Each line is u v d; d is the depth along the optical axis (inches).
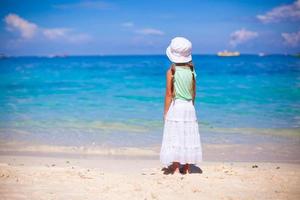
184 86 251.0
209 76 1278.3
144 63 2923.2
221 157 328.2
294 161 312.5
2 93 826.2
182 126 253.6
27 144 375.9
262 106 612.1
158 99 699.4
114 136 411.2
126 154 338.3
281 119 502.3
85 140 393.1
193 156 254.5
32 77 1269.7
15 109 601.0
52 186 227.6
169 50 254.2
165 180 242.7
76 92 828.6
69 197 207.3
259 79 1107.3
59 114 551.5
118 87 925.8
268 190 223.9
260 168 283.3
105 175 255.1
